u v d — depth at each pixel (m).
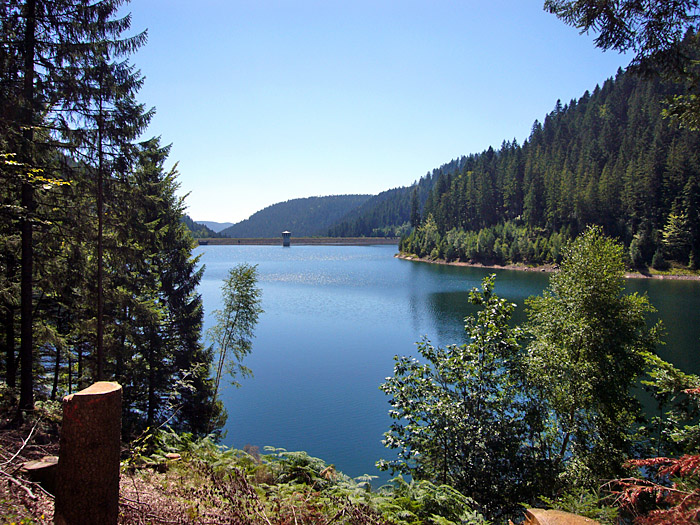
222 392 22.48
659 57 5.10
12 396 11.79
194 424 16.94
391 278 77.31
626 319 14.06
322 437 17.47
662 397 11.59
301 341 33.06
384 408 20.34
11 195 10.16
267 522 3.75
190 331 18.00
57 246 11.51
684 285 59.50
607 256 14.29
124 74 12.21
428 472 8.97
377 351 30.14
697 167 73.44
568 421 12.47
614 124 126.38
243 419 19.27
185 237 18.73
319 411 20.05
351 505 4.22
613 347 13.55
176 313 17.98
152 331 16.69
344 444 16.89
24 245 10.70
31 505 3.30
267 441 17.09
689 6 4.69
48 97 10.59
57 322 15.20
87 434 2.28
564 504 6.46
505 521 7.68
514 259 94.06
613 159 104.69
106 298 13.50
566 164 106.75
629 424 13.68
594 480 10.73
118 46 11.77
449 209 129.12
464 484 8.33
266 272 90.06
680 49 4.98
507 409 9.59
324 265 107.38
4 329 13.80
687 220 73.38
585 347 13.86
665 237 74.38
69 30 10.88
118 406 2.41
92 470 2.28
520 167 120.69
